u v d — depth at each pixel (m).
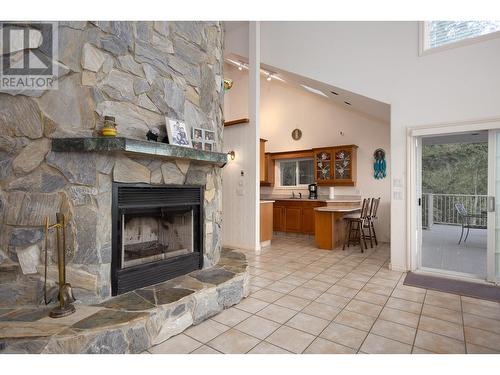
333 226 5.18
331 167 6.46
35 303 2.01
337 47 4.29
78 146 2.00
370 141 6.18
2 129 1.98
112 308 2.01
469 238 6.21
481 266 4.02
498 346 1.98
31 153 2.02
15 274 2.00
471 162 8.40
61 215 1.92
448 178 8.71
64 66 2.07
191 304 2.26
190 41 3.00
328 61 4.36
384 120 5.77
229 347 1.97
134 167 2.33
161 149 2.31
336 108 6.66
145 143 2.17
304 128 7.16
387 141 5.97
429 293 2.99
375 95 3.99
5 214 1.99
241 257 3.50
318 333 2.16
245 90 8.02
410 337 2.10
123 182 2.26
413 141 3.75
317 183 6.69
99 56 2.20
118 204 2.25
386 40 3.92
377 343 2.02
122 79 2.34
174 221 3.08
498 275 3.31
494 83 3.25
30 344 1.62
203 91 3.15
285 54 4.78
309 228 6.56
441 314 2.49
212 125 3.26
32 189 2.02
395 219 3.84
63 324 1.78
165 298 2.19
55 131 2.05
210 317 2.42
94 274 2.10
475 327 2.25
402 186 3.80
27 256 2.01
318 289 3.11
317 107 6.95
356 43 4.14
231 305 2.65
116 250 2.23
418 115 3.70
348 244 5.39
